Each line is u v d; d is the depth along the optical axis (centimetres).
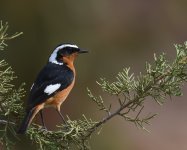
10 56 1762
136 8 2120
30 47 1788
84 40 1877
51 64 1005
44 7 1825
